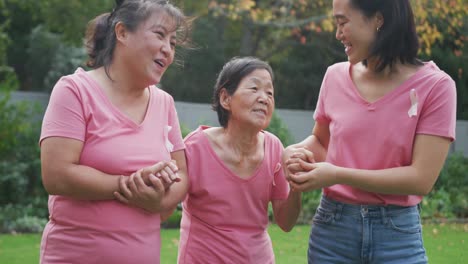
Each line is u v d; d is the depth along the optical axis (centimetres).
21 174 1045
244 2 1184
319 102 318
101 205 263
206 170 314
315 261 303
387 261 286
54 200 268
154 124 280
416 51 284
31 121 1281
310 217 950
